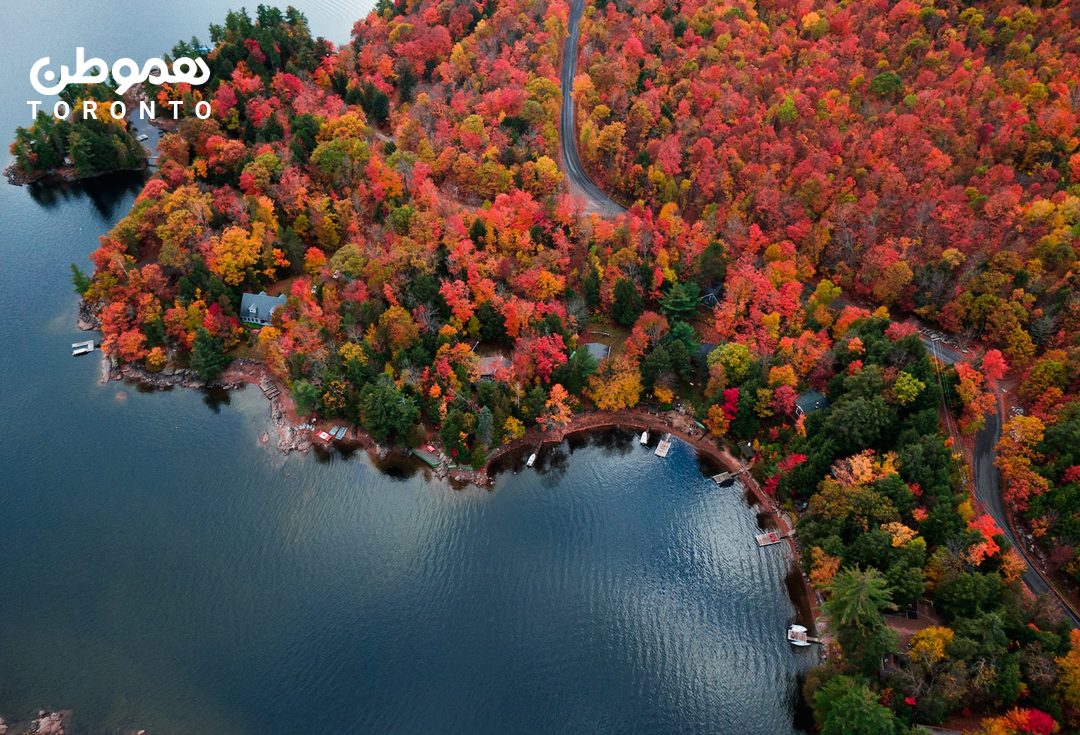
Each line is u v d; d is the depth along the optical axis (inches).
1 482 6678.2
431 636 5620.1
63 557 6097.4
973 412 6259.8
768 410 6761.8
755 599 5856.3
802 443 6309.1
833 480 5787.4
